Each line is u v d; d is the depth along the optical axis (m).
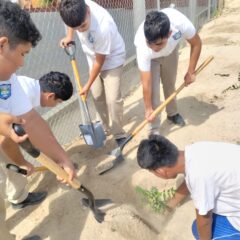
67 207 3.16
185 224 2.99
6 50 1.70
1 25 1.63
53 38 3.71
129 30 5.42
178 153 2.13
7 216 3.15
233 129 4.11
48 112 3.78
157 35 2.87
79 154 3.88
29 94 2.72
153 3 5.91
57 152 2.37
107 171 3.58
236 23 8.44
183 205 3.15
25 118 2.19
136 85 5.50
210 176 2.04
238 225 2.28
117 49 3.50
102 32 3.18
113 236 2.84
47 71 3.73
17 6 1.70
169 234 2.93
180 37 3.37
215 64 5.92
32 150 1.95
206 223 2.18
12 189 3.01
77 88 3.90
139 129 3.53
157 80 3.66
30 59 3.49
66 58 3.95
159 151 2.10
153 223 3.03
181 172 2.14
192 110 4.60
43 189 3.41
